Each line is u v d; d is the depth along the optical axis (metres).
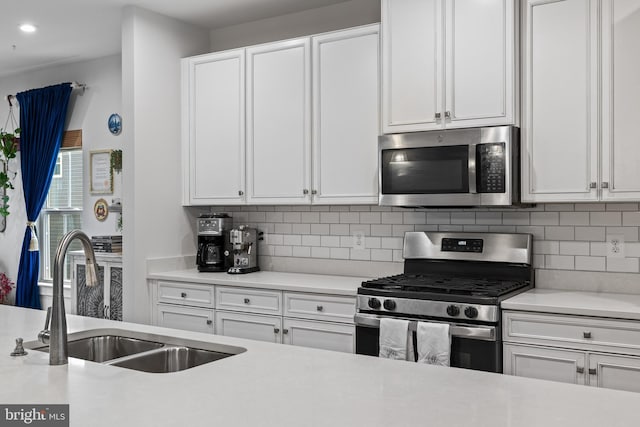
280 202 3.97
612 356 2.61
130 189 4.12
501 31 3.12
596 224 3.23
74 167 5.76
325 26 4.18
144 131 4.17
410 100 3.38
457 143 3.19
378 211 3.93
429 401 1.38
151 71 4.23
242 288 3.79
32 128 5.82
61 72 5.81
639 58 2.82
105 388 1.50
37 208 5.79
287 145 3.94
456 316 2.90
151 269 4.21
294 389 1.48
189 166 4.41
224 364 1.73
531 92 3.09
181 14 4.32
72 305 5.20
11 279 6.26
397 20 3.42
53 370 1.69
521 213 3.44
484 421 1.24
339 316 3.39
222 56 4.23
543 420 1.24
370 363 1.74
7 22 4.47
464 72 3.22
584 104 2.96
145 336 2.25
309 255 4.23
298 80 3.89
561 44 3.01
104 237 4.99
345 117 3.70
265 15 4.37
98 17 4.36
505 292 2.96
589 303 2.79
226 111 4.22
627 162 2.86
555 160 3.04
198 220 4.33
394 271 3.86
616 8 2.87
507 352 2.84
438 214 3.70
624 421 1.23
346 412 1.30
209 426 1.23
